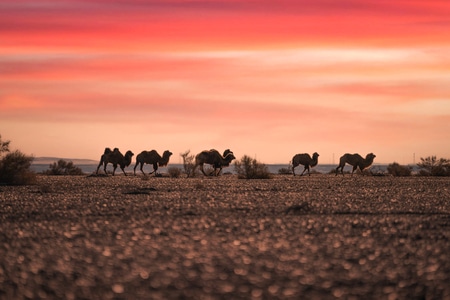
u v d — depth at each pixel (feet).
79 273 75.05
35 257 83.87
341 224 112.78
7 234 101.76
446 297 65.36
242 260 81.87
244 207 139.13
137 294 66.23
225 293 66.59
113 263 80.28
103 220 118.52
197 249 89.15
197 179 294.66
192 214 127.54
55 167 394.32
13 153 234.58
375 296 65.67
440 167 386.52
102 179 281.54
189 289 68.08
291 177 343.05
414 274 74.33
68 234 101.86
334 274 74.38
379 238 98.07
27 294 66.08
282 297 65.21
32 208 137.28
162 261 81.35
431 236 99.86
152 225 111.75
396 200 159.53
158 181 261.85
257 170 318.24
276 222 115.34
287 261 81.20
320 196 172.24
